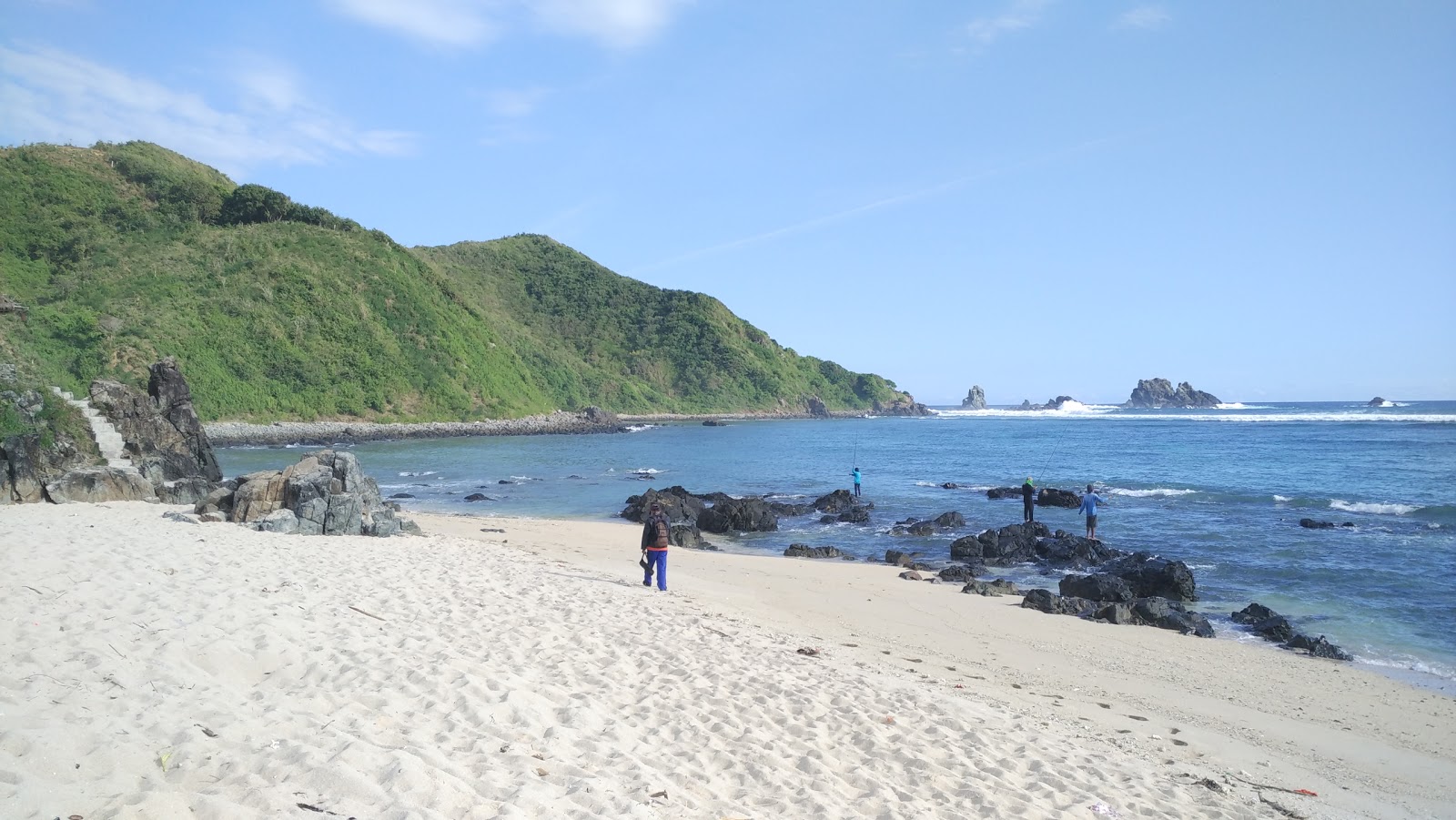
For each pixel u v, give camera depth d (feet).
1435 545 75.20
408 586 38.19
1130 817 20.47
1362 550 73.26
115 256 254.88
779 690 27.22
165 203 289.12
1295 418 372.38
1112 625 48.78
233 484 66.49
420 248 542.98
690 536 80.69
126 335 217.77
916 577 62.18
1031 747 25.09
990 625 47.26
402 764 15.88
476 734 19.12
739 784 19.33
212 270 260.01
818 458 197.36
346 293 280.10
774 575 61.31
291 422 232.94
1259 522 90.74
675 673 28.14
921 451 219.82
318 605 30.73
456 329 311.27
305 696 20.25
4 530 42.60
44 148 290.15
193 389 219.00
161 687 18.66
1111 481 135.64
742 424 432.25
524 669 25.98
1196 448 212.23
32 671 18.21
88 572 31.32
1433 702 35.45
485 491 126.11
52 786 12.26
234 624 25.30
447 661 24.85
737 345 556.10
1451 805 24.73
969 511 106.42
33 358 82.43
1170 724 31.32
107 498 67.00
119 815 11.93
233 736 16.42
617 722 22.27
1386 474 140.67
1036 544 76.33
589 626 33.83
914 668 36.32
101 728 15.20
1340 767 27.68
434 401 279.28
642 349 517.14
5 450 63.31
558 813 15.20
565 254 600.80
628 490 130.11
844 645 39.45
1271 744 29.76
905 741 23.84
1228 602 56.13
